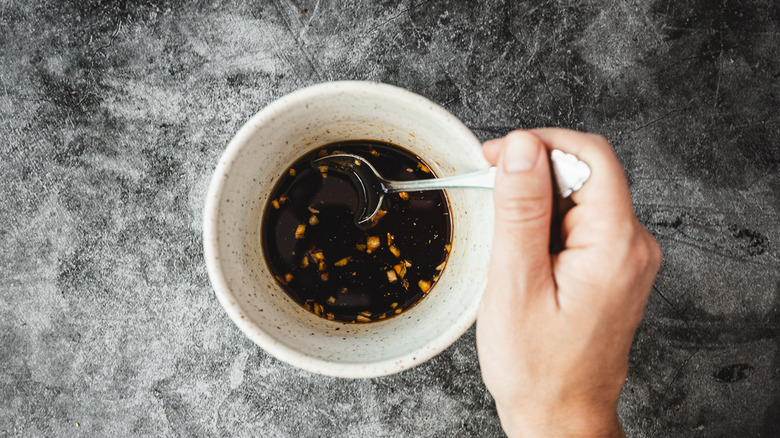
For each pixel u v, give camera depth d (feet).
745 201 1.41
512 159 0.96
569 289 1.03
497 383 1.08
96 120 1.38
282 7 1.38
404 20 1.38
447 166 1.12
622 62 1.40
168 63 1.38
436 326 1.03
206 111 1.38
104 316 1.38
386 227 1.21
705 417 1.41
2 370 1.40
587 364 1.06
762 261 1.41
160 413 1.38
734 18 1.42
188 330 1.38
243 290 1.04
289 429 1.38
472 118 1.39
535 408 1.08
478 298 1.01
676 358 1.41
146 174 1.38
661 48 1.41
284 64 1.38
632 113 1.40
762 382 1.41
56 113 1.39
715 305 1.41
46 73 1.39
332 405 1.38
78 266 1.38
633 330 1.08
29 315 1.39
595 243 1.02
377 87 1.00
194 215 1.38
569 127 1.39
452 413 1.38
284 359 1.00
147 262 1.38
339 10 1.38
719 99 1.41
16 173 1.39
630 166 1.40
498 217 0.99
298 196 1.20
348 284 1.20
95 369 1.39
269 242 1.19
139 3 1.38
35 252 1.39
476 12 1.39
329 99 1.02
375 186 1.17
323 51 1.38
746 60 1.42
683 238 1.41
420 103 1.00
